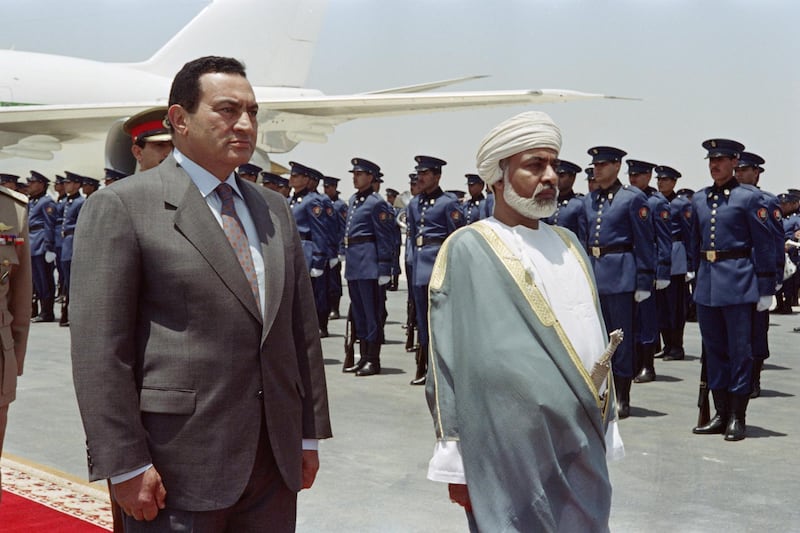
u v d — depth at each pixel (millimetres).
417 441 5824
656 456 5473
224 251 2266
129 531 2246
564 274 2598
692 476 5020
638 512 4371
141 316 2242
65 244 12828
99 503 4328
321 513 4336
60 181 14281
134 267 2209
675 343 9750
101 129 17578
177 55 22219
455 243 2584
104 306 2160
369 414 6688
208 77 2314
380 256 8609
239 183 2479
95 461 2105
